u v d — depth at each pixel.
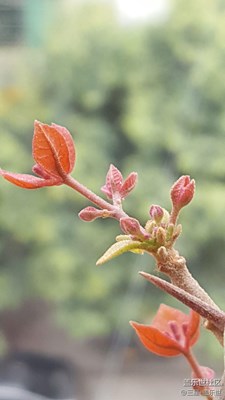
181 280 0.25
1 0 2.43
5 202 2.29
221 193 2.01
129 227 0.25
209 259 2.13
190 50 2.14
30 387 1.70
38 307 2.54
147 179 2.10
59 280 2.30
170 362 2.31
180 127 2.11
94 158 2.21
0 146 2.23
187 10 2.16
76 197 2.21
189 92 2.12
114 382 2.25
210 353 1.93
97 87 2.27
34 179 0.27
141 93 2.18
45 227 2.26
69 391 1.79
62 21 2.39
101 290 2.25
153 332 0.30
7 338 2.49
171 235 0.25
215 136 2.08
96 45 2.27
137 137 2.13
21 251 2.37
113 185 0.28
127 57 2.22
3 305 2.38
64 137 0.27
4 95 2.40
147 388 2.23
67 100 2.33
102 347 2.39
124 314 2.29
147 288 2.29
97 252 2.29
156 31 2.18
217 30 2.10
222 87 2.06
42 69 2.38
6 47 2.45
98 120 2.28
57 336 2.50
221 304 2.12
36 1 2.44
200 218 2.05
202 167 2.06
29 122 2.32
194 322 0.30
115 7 2.30
